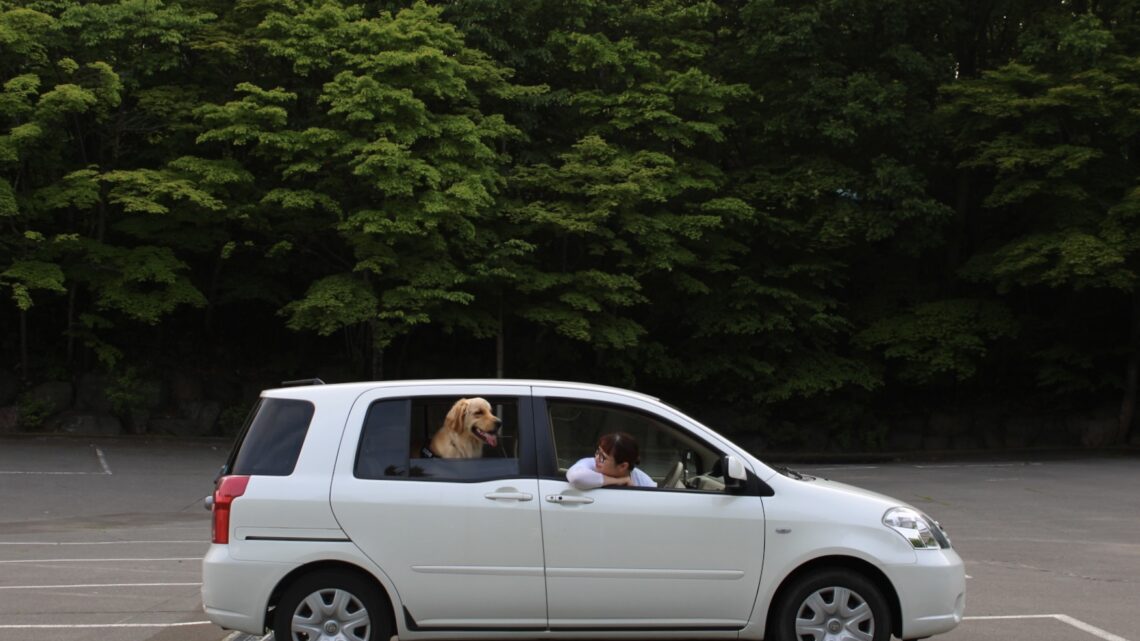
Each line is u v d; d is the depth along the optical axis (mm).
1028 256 25688
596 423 6426
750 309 27141
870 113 25391
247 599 5863
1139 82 25203
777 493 6184
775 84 27547
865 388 28250
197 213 22891
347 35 22438
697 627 6043
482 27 24875
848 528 6125
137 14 22375
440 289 22016
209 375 26719
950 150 28781
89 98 21094
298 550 5906
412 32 22031
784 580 6125
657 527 6051
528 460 6168
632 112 24953
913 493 18422
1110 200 26391
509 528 5992
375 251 21703
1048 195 26438
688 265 25969
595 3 25891
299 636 5898
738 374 27719
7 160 21328
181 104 22641
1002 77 25609
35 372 25094
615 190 23094
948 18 27344
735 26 29078
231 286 26344
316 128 21375
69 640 7078
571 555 6000
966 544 12547
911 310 29125
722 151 29203
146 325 27156
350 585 5945
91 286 23219
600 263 25812
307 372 27625
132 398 24062
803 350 28594
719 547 6062
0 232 22812
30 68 22359
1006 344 30562
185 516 14703
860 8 26328
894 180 25469
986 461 25969
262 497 5961
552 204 23844
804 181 26312
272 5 23094
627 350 26562
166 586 9055
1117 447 28547
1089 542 12812
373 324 22062
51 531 13078
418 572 5930
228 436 25000
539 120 25594
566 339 28125
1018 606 8445
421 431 6234
